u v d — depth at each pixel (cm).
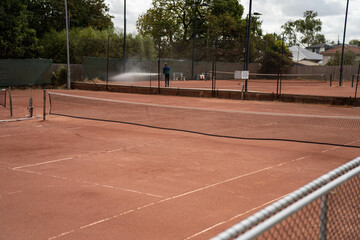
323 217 194
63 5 4309
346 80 4631
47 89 2559
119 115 1312
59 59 3484
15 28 2811
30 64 2605
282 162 695
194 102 1841
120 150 788
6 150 779
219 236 133
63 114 1334
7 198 491
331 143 858
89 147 816
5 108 1529
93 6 4997
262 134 971
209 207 464
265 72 5191
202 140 900
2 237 376
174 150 791
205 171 629
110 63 3156
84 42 3544
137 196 502
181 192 520
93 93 2316
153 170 632
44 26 4291
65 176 593
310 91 2602
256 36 5641
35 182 561
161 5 5753
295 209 160
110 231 392
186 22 5912
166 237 380
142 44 3991
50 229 396
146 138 921
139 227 403
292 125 1120
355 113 1466
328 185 187
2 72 2462
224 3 5550
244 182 568
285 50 5294
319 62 8469
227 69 4634
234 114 1357
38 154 745
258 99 1961
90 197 497
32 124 1135
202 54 5047
